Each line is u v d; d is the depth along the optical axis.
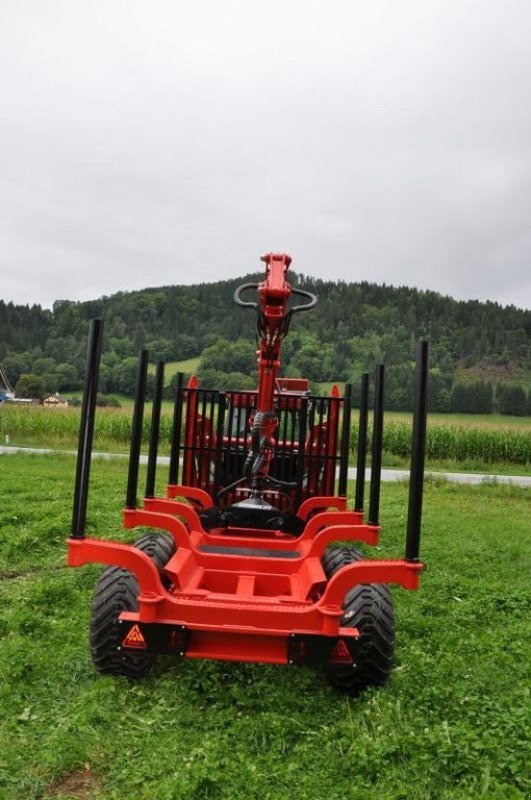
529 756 3.32
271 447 5.54
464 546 8.77
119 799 3.01
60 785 3.15
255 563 4.78
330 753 3.43
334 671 4.11
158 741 3.51
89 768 3.26
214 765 3.22
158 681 4.19
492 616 5.88
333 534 4.79
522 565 7.95
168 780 3.09
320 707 4.00
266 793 3.07
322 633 3.79
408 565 3.82
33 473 14.32
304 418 6.09
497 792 3.03
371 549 8.52
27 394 68.94
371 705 3.88
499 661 4.69
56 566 6.99
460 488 16.09
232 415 6.49
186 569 4.50
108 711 3.73
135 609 4.07
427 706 3.93
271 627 3.85
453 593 6.58
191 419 6.50
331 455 6.46
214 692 4.12
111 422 25.22
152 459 5.71
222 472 6.62
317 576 4.25
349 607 4.10
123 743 3.47
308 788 3.13
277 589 4.71
